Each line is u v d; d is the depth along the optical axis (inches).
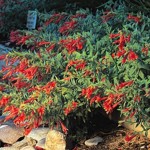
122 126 169.8
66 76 154.6
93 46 157.4
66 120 159.9
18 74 167.9
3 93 156.9
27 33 175.5
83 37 159.0
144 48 141.6
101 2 243.4
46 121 159.2
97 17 183.9
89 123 171.2
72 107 148.8
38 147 159.8
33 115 149.5
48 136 156.6
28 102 147.9
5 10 299.0
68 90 149.3
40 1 284.0
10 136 169.5
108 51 155.2
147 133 150.6
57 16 195.5
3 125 174.7
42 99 148.6
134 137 159.0
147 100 148.3
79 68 150.3
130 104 146.3
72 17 189.5
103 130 169.3
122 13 178.7
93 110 170.2
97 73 148.3
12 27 299.4
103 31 171.8
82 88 148.3
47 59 155.3
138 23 175.0
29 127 155.6
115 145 160.2
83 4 250.1
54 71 156.7
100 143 162.7
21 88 159.9
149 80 139.8
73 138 163.5
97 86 144.5
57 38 176.7
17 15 299.1
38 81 158.9
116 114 170.7
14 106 151.5
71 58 153.6
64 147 155.2
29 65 156.2
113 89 143.2
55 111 152.7
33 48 173.2
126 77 144.4
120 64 152.9
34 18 238.8
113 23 178.1
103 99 147.9
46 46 166.4
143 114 144.9
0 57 160.9
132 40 147.6
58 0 267.7
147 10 196.4
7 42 291.0
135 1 206.1
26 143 165.8
